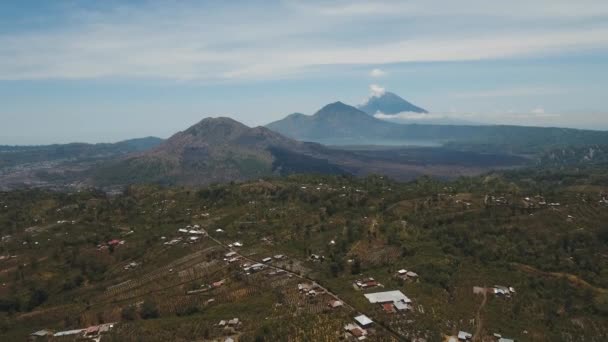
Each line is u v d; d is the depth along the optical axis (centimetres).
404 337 15088
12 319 19538
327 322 15562
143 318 18875
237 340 15388
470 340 15100
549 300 18500
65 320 19138
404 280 19875
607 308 17650
